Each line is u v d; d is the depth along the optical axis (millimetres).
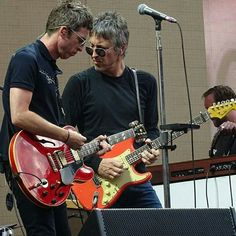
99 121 12359
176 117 20484
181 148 20234
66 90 12430
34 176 10164
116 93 12492
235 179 14656
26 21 19578
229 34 21000
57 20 10664
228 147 15906
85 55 19922
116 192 12320
